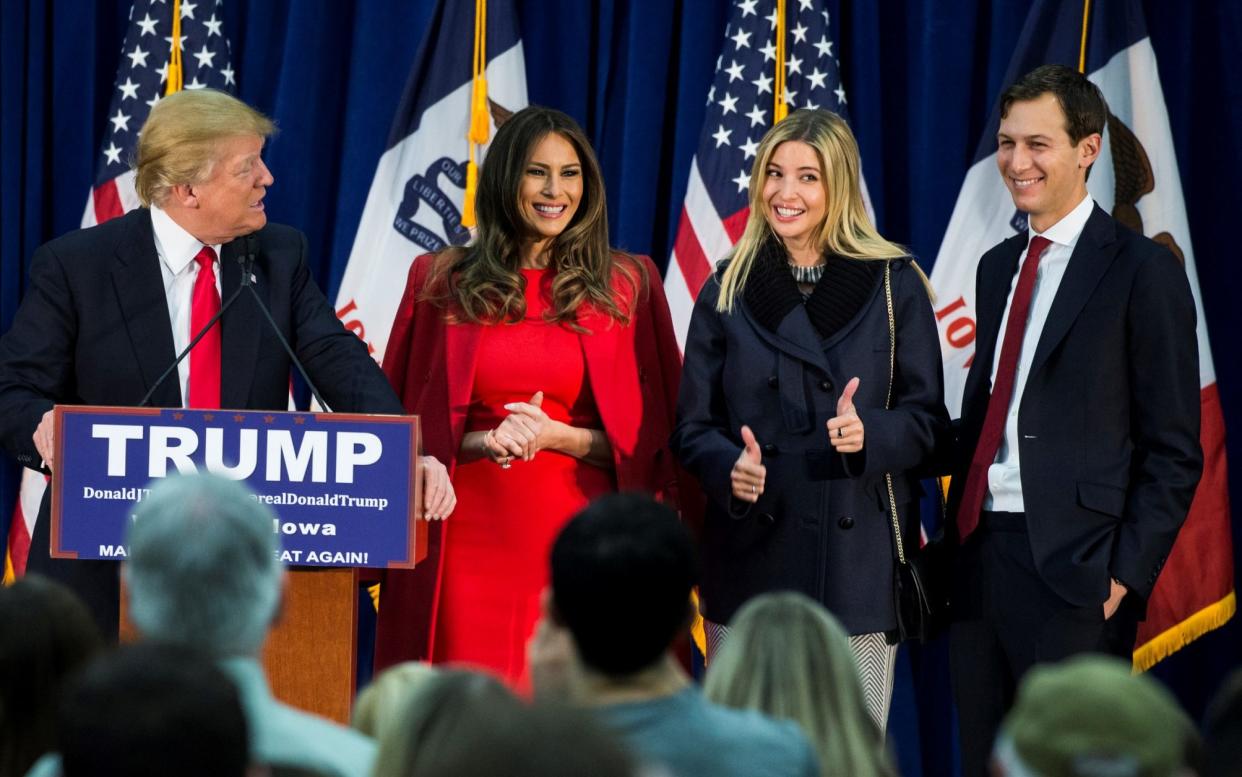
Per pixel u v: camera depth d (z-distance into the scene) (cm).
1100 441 1359
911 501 1438
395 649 1466
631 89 1852
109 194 1842
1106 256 1382
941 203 1841
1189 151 1850
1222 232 1838
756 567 1409
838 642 851
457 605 1445
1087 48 1805
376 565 1109
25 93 1873
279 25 1909
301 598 1141
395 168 1847
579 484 1455
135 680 529
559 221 1454
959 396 1784
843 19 1878
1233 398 1833
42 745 776
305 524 1108
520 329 1459
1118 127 1797
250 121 1316
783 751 720
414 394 1491
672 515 775
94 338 1316
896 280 1433
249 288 1290
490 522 1448
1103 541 1345
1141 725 526
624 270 1499
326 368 1358
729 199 1816
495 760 447
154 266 1329
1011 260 1448
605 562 741
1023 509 1376
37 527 1282
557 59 1897
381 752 593
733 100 1830
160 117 1307
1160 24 1850
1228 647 1834
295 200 1884
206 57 1866
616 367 1465
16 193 1861
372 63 1872
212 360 1327
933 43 1839
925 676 1886
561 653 772
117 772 516
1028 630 1370
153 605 716
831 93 1820
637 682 746
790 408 1402
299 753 688
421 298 1500
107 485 1102
